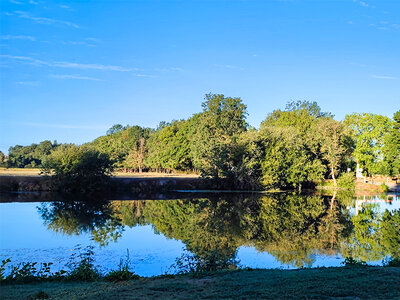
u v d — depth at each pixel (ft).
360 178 215.31
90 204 111.14
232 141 171.01
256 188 173.68
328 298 23.57
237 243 59.36
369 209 112.37
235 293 25.35
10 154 338.54
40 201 114.21
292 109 296.51
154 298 24.80
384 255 51.39
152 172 315.99
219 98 214.48
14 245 55.01
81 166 142.20
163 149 278.26
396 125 193.16
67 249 52.21
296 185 191.01
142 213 96.22
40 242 57.57
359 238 65.77
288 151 180.96
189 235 65.92
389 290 25.03
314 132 210.18
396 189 190.49
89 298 25.26
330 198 146.92
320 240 63.26
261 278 30.19
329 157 201.98
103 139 367.45
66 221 80.59
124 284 29.66
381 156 202.49
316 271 33.24
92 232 67.67
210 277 31.83
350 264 36.60
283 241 61.87
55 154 142.61
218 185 173.88
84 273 33.45
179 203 119.24
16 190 140.05
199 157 205.98
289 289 25.85
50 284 30.50
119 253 49.80
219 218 89.45
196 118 255.29
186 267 41.75
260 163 170.50
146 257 47.50
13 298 25.32
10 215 87.61
